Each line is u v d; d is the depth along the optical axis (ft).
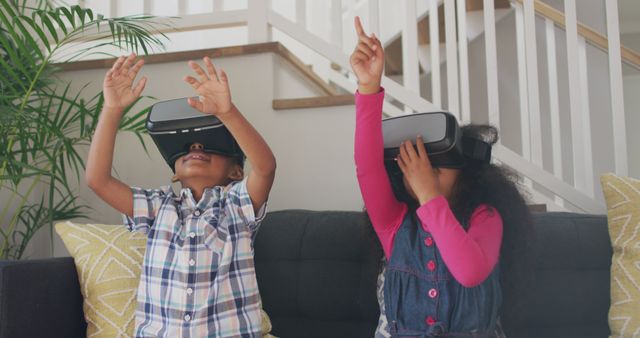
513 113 8.95
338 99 5.60
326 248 4.50
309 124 5.69
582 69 5.92
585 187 5.62
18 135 4.90
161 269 3.42
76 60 6.67
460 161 3.36
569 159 8.27
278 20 6.06
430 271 3.30
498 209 3.58
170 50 7.86
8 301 3.16
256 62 5.82
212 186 3.69
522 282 3.63
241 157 3.81
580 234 4.45
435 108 5.82
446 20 5.85
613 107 5.54
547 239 4.40
